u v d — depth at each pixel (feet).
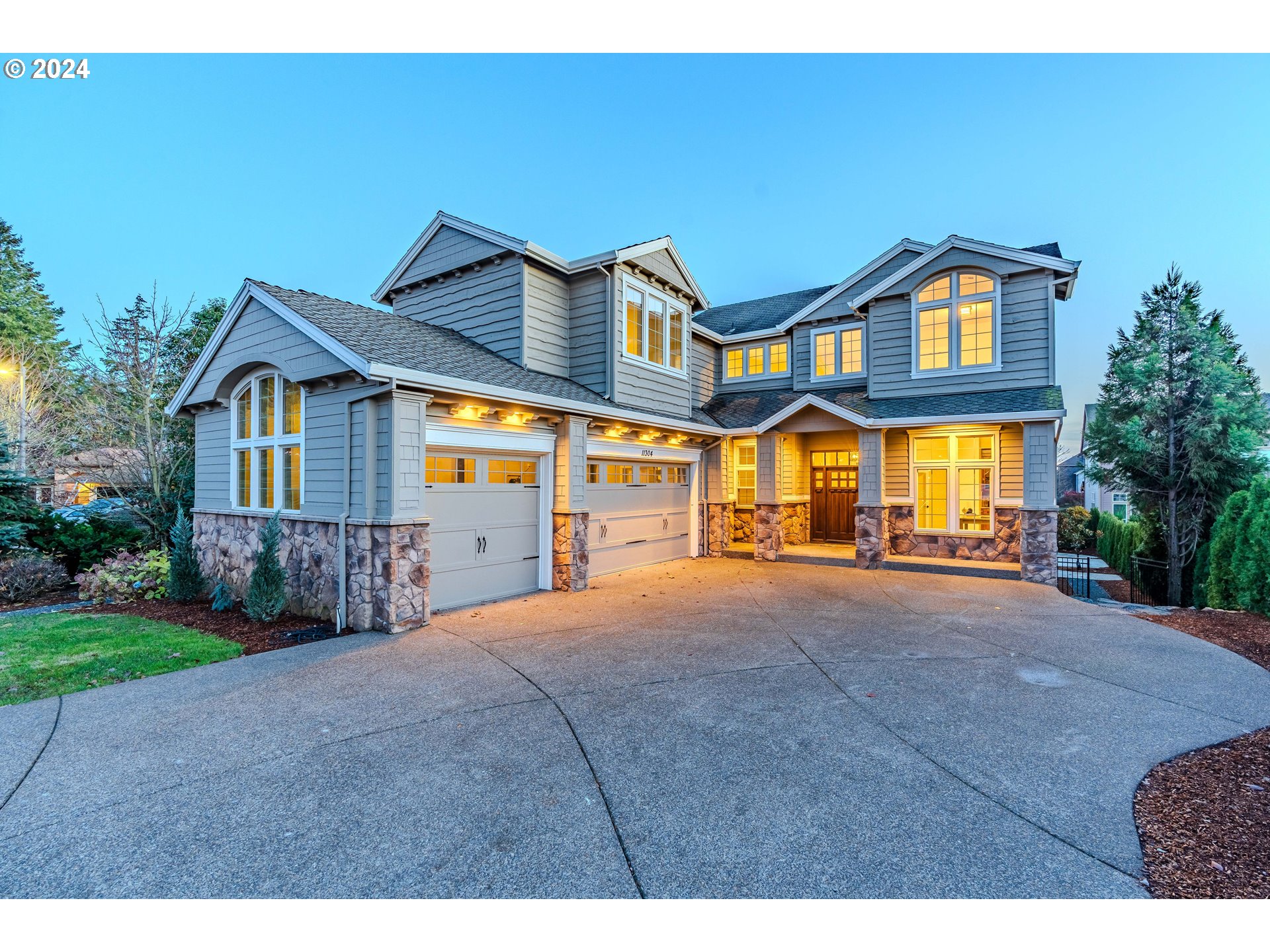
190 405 31.55
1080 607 26.58
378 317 29.19
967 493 39.27
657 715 13.94
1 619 24.49
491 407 25.66
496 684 16.08
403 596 21.63
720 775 10.98
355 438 22.31
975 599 28.30
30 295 87.97
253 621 23.21
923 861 8.44
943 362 39.09
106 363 42.60
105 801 9.97
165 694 15.24
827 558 39.60
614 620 23.56
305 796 10.18
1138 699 15.08
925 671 17.34
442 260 36.01
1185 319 34.09
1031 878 8.08
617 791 10.37
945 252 38.17
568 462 29.63
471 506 26.25
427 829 9.18
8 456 35.12
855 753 11.93
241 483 29.22
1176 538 34.91
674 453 40.50
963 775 10.99
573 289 36.09
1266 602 24.59
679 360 41.81
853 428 38.86
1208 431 32.27
